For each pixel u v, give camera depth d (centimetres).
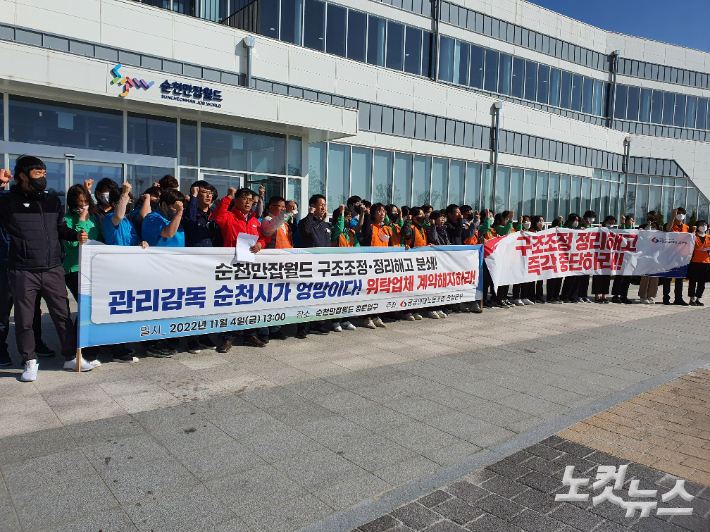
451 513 281
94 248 482
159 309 525
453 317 861
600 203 2758
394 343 659
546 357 625
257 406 421
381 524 267
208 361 544
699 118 3234
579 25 2650
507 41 2288
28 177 433
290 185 1373
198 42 1256
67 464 311
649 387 522
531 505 292
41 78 884
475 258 874
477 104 2016
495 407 447
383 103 1698
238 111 1129
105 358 534
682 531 272
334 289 671
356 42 1725
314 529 260
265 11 1494
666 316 961
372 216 745
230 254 566
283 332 699
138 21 1161
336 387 477
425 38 1952
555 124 2395
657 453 365
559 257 1030
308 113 1238
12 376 467
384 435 378
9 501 271
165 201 523
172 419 386
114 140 1084
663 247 1088
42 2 1035
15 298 444
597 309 1012
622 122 2952
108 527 253
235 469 317
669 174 3094
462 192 2014
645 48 2972
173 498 282
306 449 349
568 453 361
